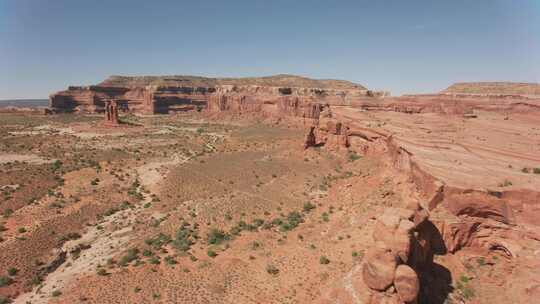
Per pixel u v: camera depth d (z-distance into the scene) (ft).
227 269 141.08
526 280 103.19
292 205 218.18
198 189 257.34
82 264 161.07
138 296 124.26
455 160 172.04
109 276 142.10
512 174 146.92
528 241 111.96
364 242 132.46
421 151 192.03
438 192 129.90
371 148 287.28
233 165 320.09
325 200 214.07
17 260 159.84
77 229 199.21
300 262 136.26
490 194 120.26
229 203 224.12
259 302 115.75
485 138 234.79
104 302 122.11
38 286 145.59
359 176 238.27
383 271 89.66
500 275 110.42
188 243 170.50
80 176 284.20
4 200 221.05
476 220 120.37
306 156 328.70
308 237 162.09
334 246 140.97
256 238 170.81
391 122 314.55
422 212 113.29
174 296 123.13
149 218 211.61
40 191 245.65
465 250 120.06
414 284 86.74
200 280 134.21
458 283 109.40
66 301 125.18
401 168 199.62
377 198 173.99
